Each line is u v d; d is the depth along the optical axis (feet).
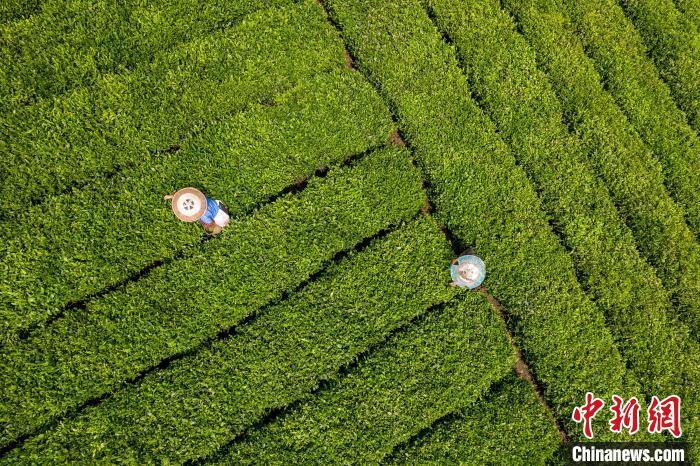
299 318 25.55
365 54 29.71
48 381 23.31
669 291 28.99
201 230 25.99
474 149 28.94
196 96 27.58
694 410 27.17
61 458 22.58
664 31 33.71
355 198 27.45
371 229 27.45
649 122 31.63
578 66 31.50
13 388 22.93
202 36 28.78
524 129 29.84
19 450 22.47
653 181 30.50
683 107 32.73
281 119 27.89
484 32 31.12
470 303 27.14
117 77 27.09
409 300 26.53
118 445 23.15
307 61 29.12
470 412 26.00
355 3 30.35
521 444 25.76
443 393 25.66
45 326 24.09
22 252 24.43
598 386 26.84
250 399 24.44
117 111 26.76
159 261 25.96
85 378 23.68
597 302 28.17
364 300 26.27
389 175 27.99
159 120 27.07
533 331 27.09
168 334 24.62
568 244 28.78
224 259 25.67
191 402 23.98
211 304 25.22
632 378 27.32
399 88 29.30
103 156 26.35
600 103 31.14
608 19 33.17
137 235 25.54
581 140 30.37
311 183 27.43
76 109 26.45
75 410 23.52
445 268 27.25
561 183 29.35
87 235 25.16
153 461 23.17
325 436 24.41
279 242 26.30
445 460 24.98
